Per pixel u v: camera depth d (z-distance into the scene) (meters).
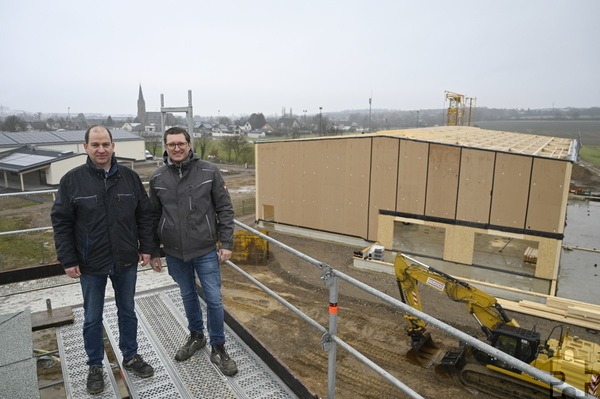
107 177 3.09
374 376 11.85
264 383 3.22
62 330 3.95
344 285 18.14
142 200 3.36
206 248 3.42
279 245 3.14
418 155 20.58
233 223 3.54
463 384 11.70
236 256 20.86
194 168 3.41
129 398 3.11
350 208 23.48
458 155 19.50
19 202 35.41
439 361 12.70
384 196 22.05
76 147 55.38
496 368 11.28
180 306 4.37
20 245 23.16
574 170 60.00
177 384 3.19
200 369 3.37
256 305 16.17
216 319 3.40
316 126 151.62
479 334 14.27
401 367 12.41
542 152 21.55
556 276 18.17
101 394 3.10
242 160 62.66
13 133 54.19
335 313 2.75
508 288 17.72
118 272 3.16
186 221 3.34
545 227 18.08
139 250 3.46
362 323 14.89
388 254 22.03
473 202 19.48
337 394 11.04
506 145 23.84
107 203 3.09
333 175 23.80
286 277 19.09
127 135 58.47
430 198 20.61
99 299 3.18
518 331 11.44
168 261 3.57
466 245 19.94
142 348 3.65
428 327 14.78
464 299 12.42
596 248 26.30
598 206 39.84
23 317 3.36
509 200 18.66
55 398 4.41
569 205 40.16
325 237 24.70
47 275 5.30
